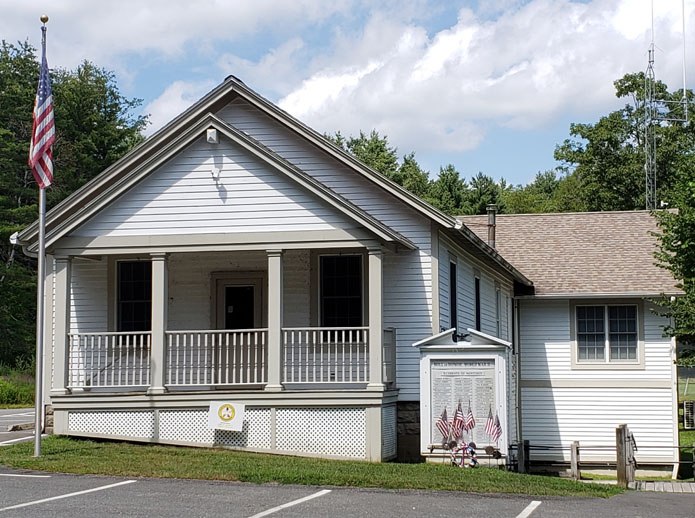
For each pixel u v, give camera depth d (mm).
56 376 19297
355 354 20672
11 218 52781
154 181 19469
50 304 21469
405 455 20250
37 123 17781
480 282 26016
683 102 49469
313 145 21422
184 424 18953
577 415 28969
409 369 20594
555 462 28844
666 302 23344
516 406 29031
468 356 18672
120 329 21594
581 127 57219
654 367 28641
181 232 19266
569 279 29641
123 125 64250
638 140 55812
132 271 21781
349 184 21219
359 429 18625
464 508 13148
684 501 15828
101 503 12570
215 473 15430
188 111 20812
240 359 20250
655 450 28266
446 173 68688
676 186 23938
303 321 21047
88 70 62438
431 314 20641
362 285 20859
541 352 29453
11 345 51375
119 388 20984
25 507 12156
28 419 29344
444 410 18625
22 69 61344
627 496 16125
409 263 20828
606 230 32781
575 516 12875
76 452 17391
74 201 20062
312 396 18656
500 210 67562
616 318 29156
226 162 19328
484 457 18297
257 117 21703
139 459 16750
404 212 20953
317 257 21109
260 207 19172
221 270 21844
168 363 19312
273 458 17641
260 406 18781
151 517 11594
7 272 52438
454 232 20812
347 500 13445
